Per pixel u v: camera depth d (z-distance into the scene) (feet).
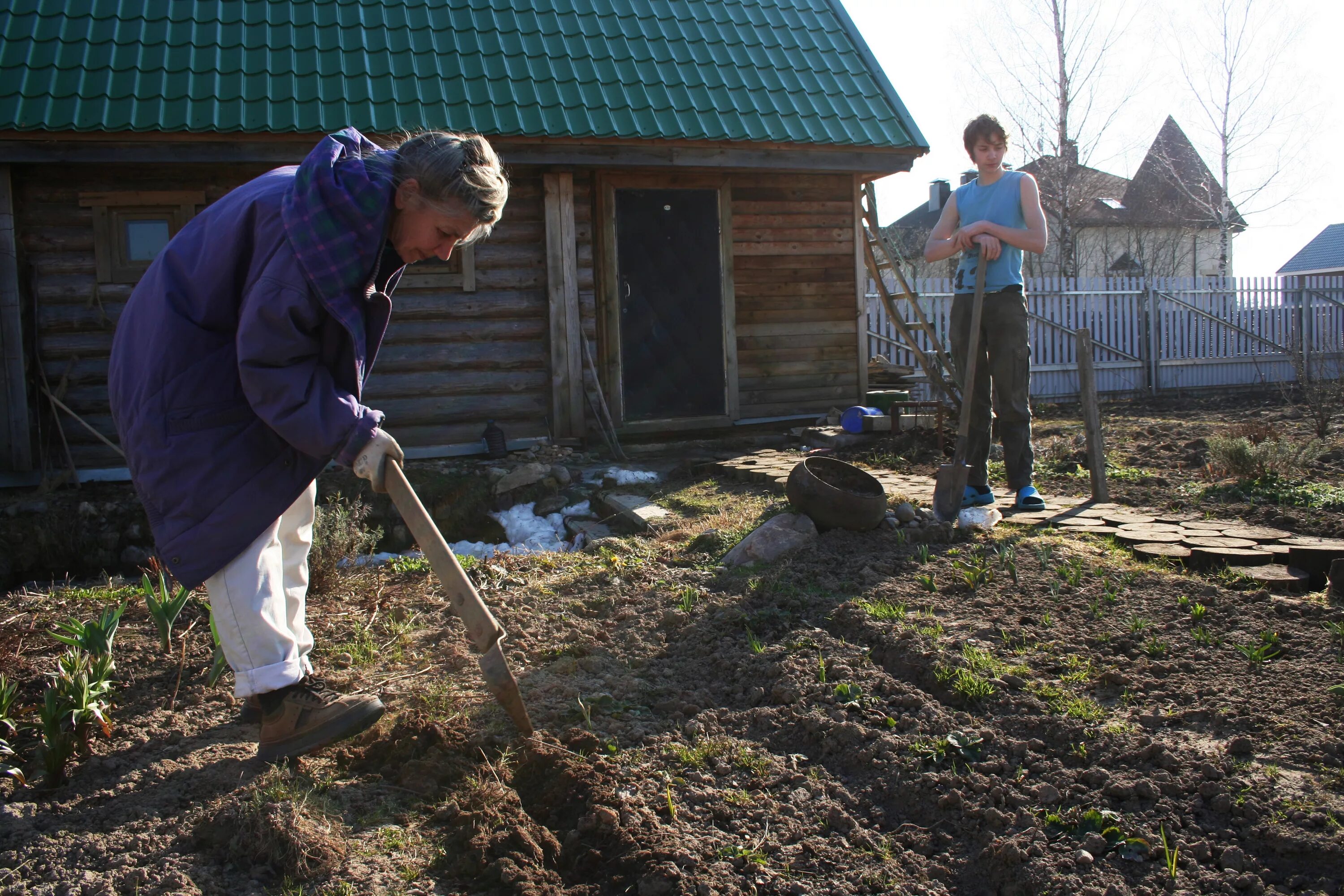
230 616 8.17
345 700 8.69
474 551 22.57
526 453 28.76
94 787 8.32
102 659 9.50
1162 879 6.92
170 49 27.55
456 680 10.75
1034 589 13.05
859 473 17.25
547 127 27.86
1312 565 14.14
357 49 29.12
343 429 7.76
